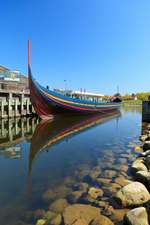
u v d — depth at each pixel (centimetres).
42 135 1180
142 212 299
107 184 458
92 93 3950
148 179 425
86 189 439
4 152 794
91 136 1150
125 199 361
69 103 2133
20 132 1275
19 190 449
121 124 1752
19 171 575
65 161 668
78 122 1847
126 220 298
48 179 511
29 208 369
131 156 704
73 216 333
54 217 336
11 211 362
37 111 1822
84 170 569
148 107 1761
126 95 9062
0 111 1798
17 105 2002
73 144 940
